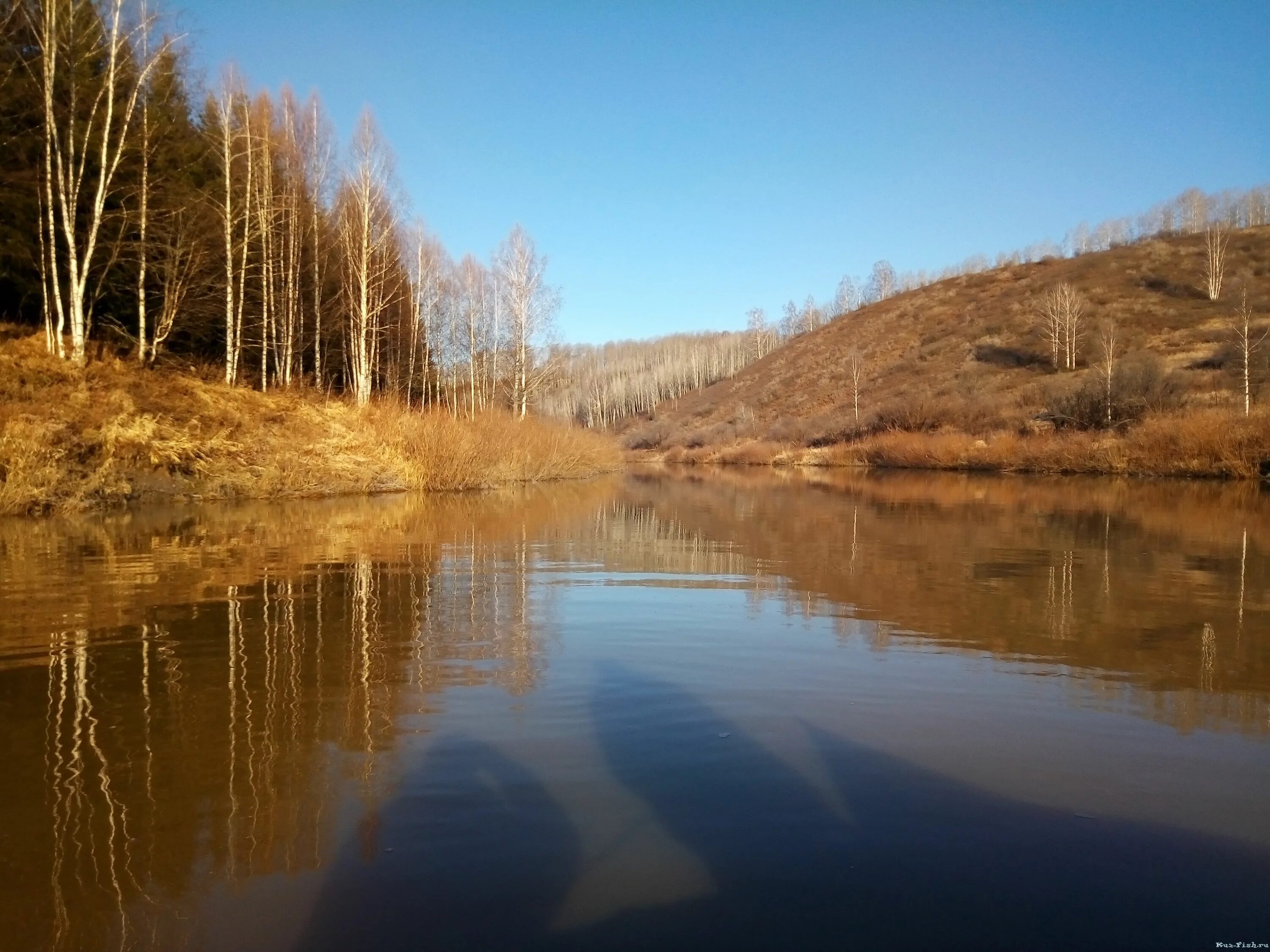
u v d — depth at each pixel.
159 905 2.35
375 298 28.44
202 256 22.12
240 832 2.79
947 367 56.03
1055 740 3.75
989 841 2.80
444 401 31.64
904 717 4.05
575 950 2.16
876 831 2.86
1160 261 64.25
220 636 5.50
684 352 108.50
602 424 85.56
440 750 3.55
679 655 5.17
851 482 29.36
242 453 16.72
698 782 3.25
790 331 107.62
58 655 4.96
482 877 2.53
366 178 24.56
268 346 26.22
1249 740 3.77
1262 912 2.39
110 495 13.82
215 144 23.12
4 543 9.72
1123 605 6.84
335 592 7.11
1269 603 6.94
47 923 2.26
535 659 5.05
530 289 32.22
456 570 8.34
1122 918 2.35
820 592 7.44
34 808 2.95
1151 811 3.04
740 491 23.67
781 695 4.38
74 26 18.88
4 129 19.31
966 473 35.31
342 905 2.36
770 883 2.51
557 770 3.35
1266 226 72.88
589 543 10.80
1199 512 15.97
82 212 20.38
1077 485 25.61
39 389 14.42
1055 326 51.78
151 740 3.62
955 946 2.21
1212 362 40.22
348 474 18.22
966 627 6.00
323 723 3.87
